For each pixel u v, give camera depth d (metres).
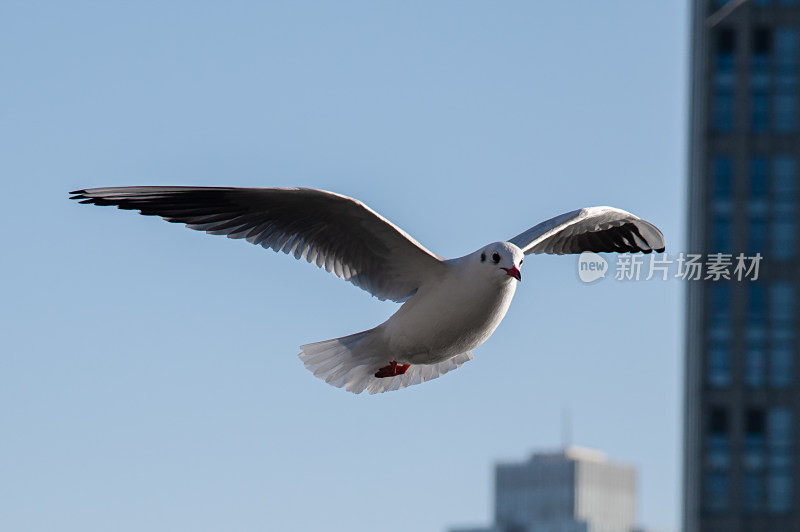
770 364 71.12
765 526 70.31
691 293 73.19
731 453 71.12
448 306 14.80
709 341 71.75
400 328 15.16
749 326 71.38
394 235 14.88
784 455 70.69
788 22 72.75
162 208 14.77
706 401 71.50
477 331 14.97
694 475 71.69
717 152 72.44
